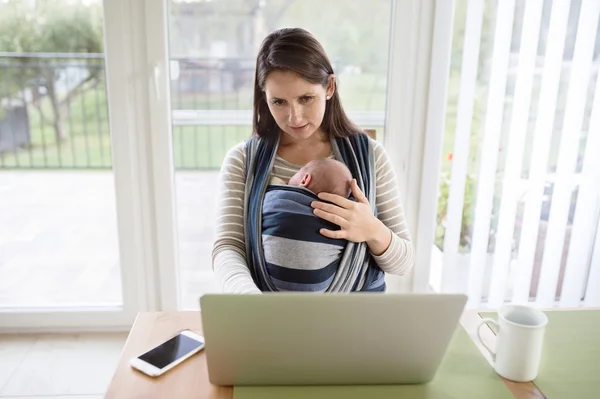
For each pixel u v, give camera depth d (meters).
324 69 1.16
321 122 1.23
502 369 0.86
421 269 2.02
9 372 1.87
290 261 1.13
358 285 1.22
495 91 1.75
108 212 3.15
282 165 1.26
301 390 0.82
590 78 1.80
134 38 1.75
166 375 0.86
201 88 1.89
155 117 1.83
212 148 1.97
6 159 2.83
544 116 1.78
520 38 1.72
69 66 2.03
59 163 2.90
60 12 1.91
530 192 1.87
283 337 0.75
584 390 0.83
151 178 1.91
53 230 2.93
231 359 0.78
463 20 1.76
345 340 0.76
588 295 2.07
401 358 0.79
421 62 1.82
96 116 2.12
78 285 2.36
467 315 1.08
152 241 2.00
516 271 1.99
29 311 2.09
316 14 1.82
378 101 1.91
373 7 1.81
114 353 1.99
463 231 1.97
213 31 1.82
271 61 1.12
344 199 1.13
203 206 2.07
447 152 1.91
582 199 1.92
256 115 1.28
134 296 2.07
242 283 1.03
